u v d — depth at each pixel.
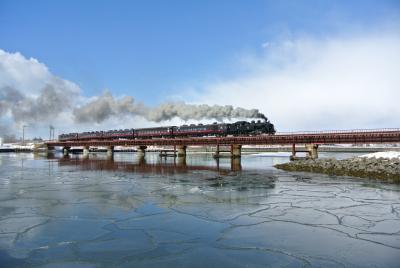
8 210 20.83
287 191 27.62
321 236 15.58
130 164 61.91
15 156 97.94
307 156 61.47
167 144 85.50
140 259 13.09
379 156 48.16
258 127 79.31
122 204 22.59
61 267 12.35
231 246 14.43
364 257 13.13
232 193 26.81
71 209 21.09
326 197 24.75
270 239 15.23
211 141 75.31
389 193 26.30
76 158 85.69
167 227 17.12
